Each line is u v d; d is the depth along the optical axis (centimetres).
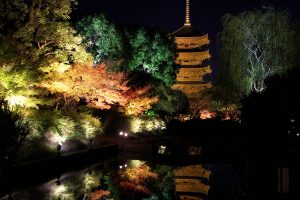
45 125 2389
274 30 3881
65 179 2148
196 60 6856
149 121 4112
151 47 4250
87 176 2258
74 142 2605
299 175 1741
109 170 2484
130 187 2041
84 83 2702
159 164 2847
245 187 1967
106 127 3559
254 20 3966
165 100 4450
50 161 2144
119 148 3125
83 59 2597
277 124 2252
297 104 2208
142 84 4016
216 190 1997
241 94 4069
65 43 2503
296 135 2195
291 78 2245
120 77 3189
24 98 2192
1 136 1823
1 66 2153
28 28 2378
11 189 1855
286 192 1744
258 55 3991
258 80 3962
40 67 2388
